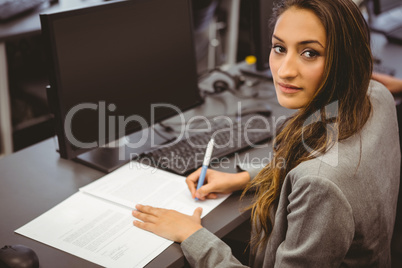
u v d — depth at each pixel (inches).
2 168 54.9
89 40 51.9
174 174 53.5
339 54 34.9
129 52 56.0
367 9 97.3
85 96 53.0
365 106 38.2
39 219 45.8
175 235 42.4
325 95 36.7
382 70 79.5
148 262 40.3
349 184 33.4
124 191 50.1
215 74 79.2
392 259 60.7
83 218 45.9
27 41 101.1
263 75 77.7
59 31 49.2
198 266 40.3
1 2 102.4
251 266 45.6
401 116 68.3
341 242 33.4
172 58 60.9
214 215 46.9
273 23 38.2
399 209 63.9
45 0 106.8
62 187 51.2
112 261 40.2
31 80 96.3
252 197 49.9
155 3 57.2
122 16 54.3
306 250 33.9
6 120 100.4
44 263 40.1
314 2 34.3
